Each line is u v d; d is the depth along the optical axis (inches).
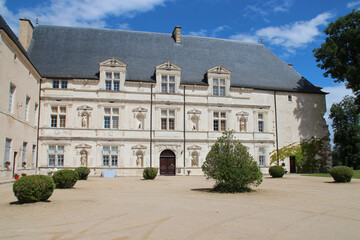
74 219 373.4
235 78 1419.8
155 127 1266.0
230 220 375.6
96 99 1228.5
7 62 832.9
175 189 714.8
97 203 493.4
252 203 507.2
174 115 1300.4
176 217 390.6
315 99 1488.7
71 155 1186.6
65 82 1232.8
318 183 880.3
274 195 607.8
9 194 586.9
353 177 1091.9
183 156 1277.1
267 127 1384.1
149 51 1435.8
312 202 524.7
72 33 1416.1
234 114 1357.0
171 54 1453.0
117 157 1221.1
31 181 479.2
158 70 1300.4
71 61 1288.1
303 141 1433.3
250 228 336.5
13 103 904.3
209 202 514.3
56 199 525.0
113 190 693.9
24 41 1266.0
